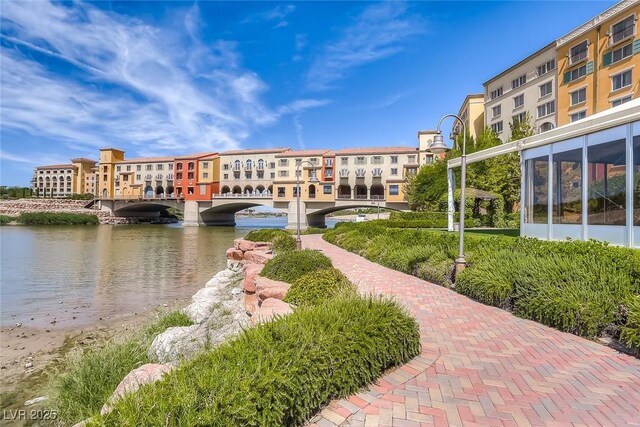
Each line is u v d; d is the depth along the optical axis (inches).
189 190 2810.0
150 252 1119.0
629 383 142.8
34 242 1376.7
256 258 494.0
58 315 446.3
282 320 138.4
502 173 962.1
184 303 496.4
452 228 611.5
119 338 315.3
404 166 2311.8
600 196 306.0
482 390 136.6
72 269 802.2
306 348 121.2
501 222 851.4
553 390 136.9
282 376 104.0
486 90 1774.1
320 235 1232.2
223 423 86.5
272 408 99.5
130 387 110.7
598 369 155.9
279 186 2476.6
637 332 172.2
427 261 378.0
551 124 1375.5
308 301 206.2
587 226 317.7
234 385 94.6
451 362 162.7
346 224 1096.8
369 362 139.8
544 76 1418.6
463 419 117.1
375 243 571.2
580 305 200.4
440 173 1177.4
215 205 2669.8
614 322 192.5
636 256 226.2
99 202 3021.7
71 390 194.7
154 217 3353.8
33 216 2481.5
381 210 2427.4
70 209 2960.1
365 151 2410.2
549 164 366.0
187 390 91.0
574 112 1266.0
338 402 126.6
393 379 145.2
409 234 519.2
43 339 357.7
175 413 84.4
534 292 232.7
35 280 678.5
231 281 509.4
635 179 275.0
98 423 82.0
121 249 1187.3
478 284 276.5
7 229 2073.1
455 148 1208.8
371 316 152.6
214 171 2839.6
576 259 246.1
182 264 890.7
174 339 258.2
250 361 105.1
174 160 2898.6
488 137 1220.5
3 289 601.6
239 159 2886.3
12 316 442.0
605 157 302.0
